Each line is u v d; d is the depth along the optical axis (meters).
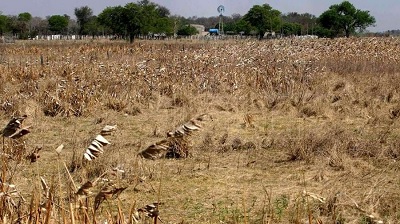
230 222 6.55
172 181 8.15
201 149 9.96
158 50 29.83
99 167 8.13
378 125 12.10
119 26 49.97
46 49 33.47
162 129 11.62
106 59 26.19
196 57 22.23
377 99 14.87
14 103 13.48
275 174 8.59
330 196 6.99
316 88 16.39
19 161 8.30
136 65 19.92
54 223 4.34
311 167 8.84
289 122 12.66
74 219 4.16
